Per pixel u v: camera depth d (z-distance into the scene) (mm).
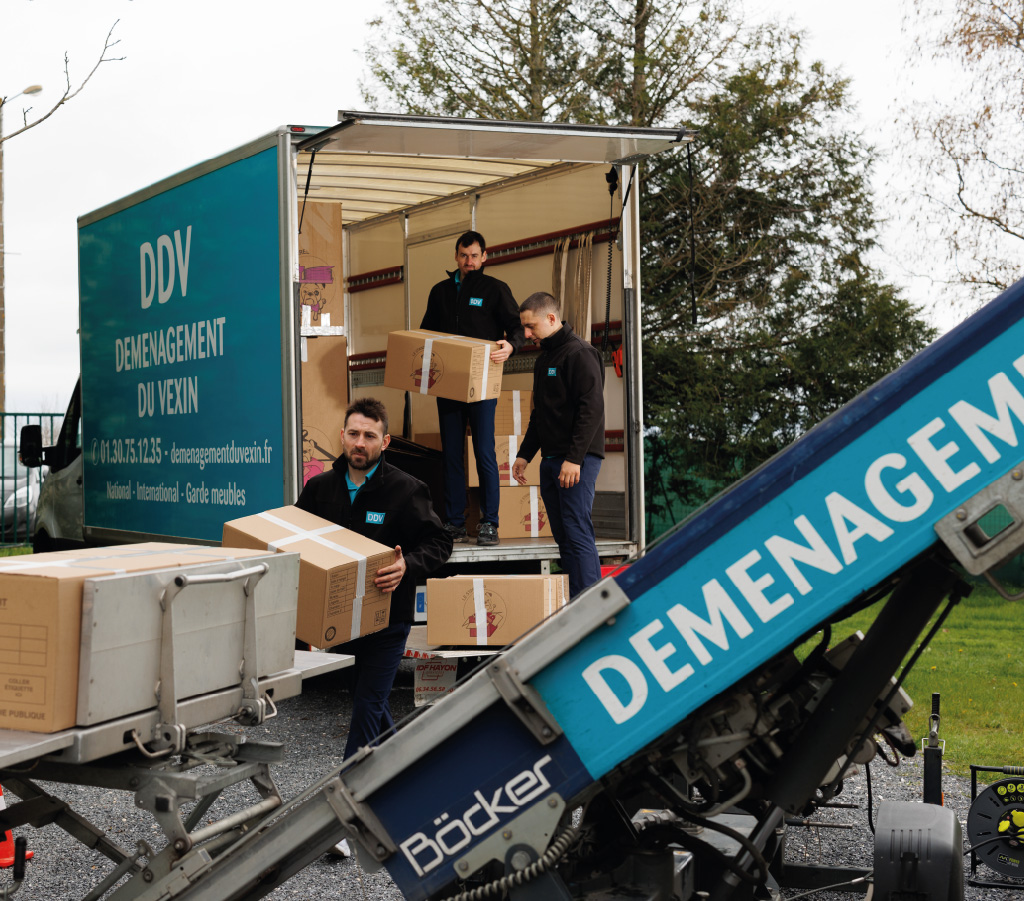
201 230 6543
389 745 2381
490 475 6582
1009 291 2092
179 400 6867
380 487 4145
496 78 15922
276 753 2926
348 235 9703
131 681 2629
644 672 2227
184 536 6836
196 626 2799
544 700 2277
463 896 2344
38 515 9789
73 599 2520
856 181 15500
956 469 2096
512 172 7621
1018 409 2074
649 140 6207
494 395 6562
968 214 13133
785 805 2562
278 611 3168
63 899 3793
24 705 2508
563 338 6137
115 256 7691
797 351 15062
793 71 15562
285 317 5730
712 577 2195
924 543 2100
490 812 2340
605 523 7125
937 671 7645
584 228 7168
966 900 3742
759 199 15617
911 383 2119
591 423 6008
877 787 5023
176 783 2621
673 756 2525
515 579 5672
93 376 8148
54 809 2900
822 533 2148
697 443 14977
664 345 15133
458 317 7098
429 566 4066
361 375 9578
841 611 2588
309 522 4016
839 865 3961
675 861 3105
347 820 2398
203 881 2600
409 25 15750
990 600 11172
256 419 5988
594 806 2836
